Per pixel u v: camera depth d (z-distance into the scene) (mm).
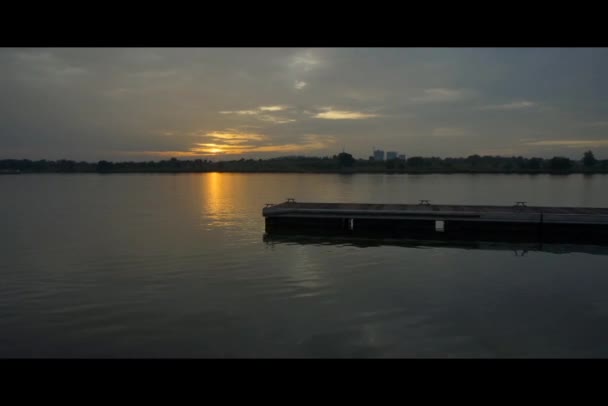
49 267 12742
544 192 43375
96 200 36531
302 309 8992
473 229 18750
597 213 18250
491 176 93438
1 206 31297
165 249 15477
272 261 13586
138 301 9562
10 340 7531
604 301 9516
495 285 10805
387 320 8359
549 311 8859
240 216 25266
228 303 9398
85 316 8656
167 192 47156
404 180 76062
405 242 17359
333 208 20266
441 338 7508
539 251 15562
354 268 12672
